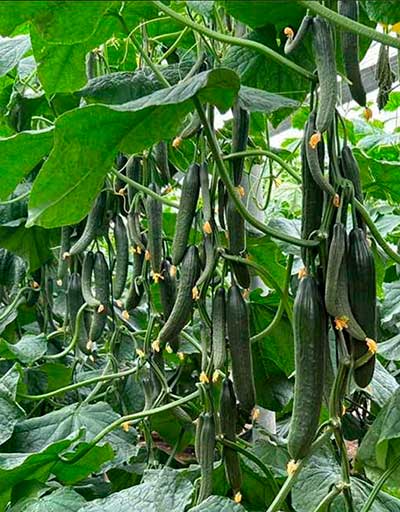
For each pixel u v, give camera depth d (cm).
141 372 172
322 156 97
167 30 158
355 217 96
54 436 161
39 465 141
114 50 178
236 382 109
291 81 131
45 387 198
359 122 319
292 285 183
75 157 94
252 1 111
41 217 101
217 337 109
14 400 159
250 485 152
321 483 132
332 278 91
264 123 159
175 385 193
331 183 97
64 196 99
